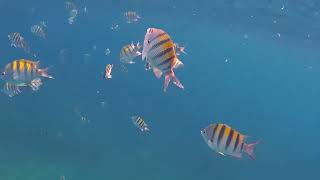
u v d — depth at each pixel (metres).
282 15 30.98
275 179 23.42
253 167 24.34
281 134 48.69
